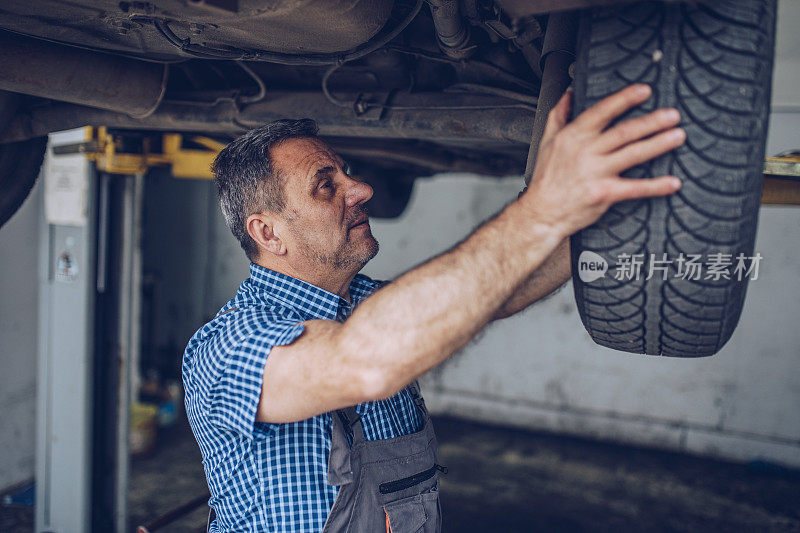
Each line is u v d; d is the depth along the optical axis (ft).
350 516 3.70
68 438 10.61
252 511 3.73
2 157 6.11
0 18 3.98
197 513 13.26
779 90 14.44
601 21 2.87
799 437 16.03
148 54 4.89
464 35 4.47
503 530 12.92
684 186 2.70
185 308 22.63
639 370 17.72
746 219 2.79
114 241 10.75
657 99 2.68
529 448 17.38
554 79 3.81
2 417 13.52
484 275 2.72
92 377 10.55
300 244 4.24
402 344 2.70
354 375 2.78
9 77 4.63
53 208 10.53
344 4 3.54
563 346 18.53
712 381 16.93
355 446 3.81
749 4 2.74
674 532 12.95
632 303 3.05
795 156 5.22
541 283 4.06
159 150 9.83
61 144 10.14
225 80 6.19
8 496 13.50
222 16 3.53
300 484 3.65
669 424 17.42
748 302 16.38
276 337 3.24
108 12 3.83
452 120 5.13
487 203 19.11
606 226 2.92
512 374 19.16
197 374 3.73
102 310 10.79
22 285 13.93
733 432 16.71
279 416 3.27
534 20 4.25
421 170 10.33
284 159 4.14
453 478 15.42
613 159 2.54
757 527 13.21
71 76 4.84
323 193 4.22
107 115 5.93
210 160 9.57
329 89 5.82
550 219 2.68
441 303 2.70
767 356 16.29
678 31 2.69
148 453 16.17
